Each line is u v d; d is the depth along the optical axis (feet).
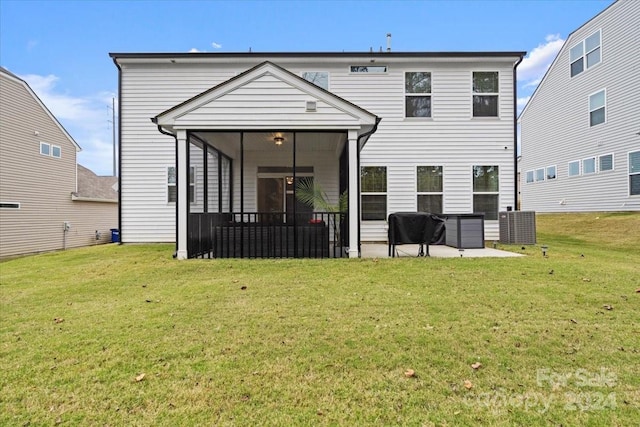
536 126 54.95
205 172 24.99
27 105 45.88
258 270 17.16
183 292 13.41
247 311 11.09
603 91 42.06
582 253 22.26
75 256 22.86
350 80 29.91
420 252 21.57
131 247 27.04
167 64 29.84
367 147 29.91
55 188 50.67
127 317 10.62
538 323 9.80
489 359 7.74
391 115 29.89
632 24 38.17
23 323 10.16
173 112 20.62
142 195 30.01
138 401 6.30
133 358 7.93
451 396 6.40
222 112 20.76
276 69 20.89
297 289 13.67
